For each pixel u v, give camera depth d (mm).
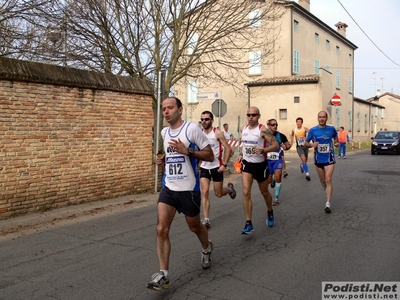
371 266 5047
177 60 13609
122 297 4211
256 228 7113
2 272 4980
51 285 4551
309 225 7262
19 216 7875
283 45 31250
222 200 9961
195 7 13414
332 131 8359
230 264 5188
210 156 4508
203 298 4148
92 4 12156
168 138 4543
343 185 12016
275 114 29406
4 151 7609
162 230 4289
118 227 7242
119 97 9953
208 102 32188
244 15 13883
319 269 4961
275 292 4281
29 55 11320
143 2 12805
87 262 5328
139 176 10594
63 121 8664
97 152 9453
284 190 11328
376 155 26109
